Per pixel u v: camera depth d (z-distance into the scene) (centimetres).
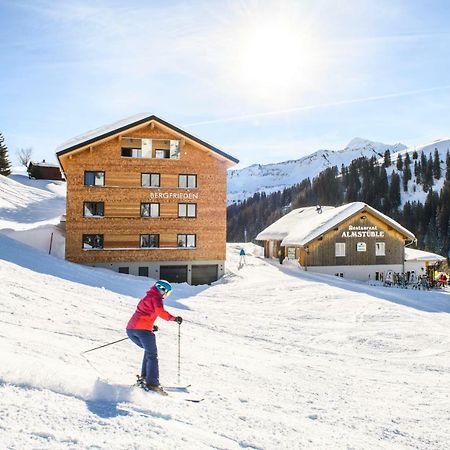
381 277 4038
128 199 3262
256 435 526
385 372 1160
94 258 3197
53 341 823
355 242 4000
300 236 3953
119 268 3234
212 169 3416
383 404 823
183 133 3294
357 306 2300
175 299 2309
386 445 584
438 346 1523
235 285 2988
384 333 1695
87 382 580
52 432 405
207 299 2462
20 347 685
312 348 1432
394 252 4078
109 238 3228
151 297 686
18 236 3512
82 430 425
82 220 3188
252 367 1021
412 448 589
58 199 6169
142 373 673
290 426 597
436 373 1182
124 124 3222
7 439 374
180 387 736
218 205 3422
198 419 549
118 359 838
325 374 1060
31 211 5022
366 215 4031
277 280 3159
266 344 1418
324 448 529
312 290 2780
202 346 1188
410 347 1505
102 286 2219
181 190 3353
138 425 465
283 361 1168
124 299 1856
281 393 814
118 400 557
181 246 3369
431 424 714
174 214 3341
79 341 917
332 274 3938
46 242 3538
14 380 521
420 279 3966
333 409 745
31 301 1260
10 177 8150
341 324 1894
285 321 1905
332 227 3872
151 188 3300
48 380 546
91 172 3216
